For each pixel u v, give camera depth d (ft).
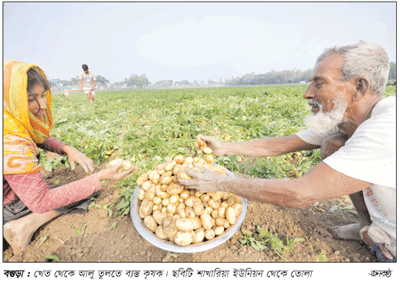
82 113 25.88
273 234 7.30
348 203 8.71
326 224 7.79
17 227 6.72
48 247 7.16
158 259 6.79
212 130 17.34
